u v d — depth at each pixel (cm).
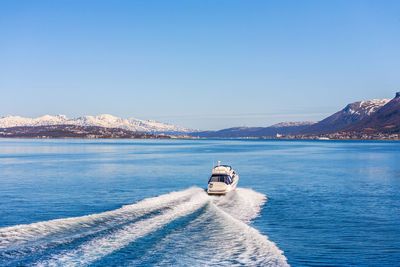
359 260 1445
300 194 3200
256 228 1945
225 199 2819
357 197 3034
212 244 1505
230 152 12688
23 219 2236
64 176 4750
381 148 17362
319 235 1809
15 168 5962
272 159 8725
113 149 14988
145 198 3003
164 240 1547
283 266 1285
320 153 12019
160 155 10362
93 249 1400
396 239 1739
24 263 1253
